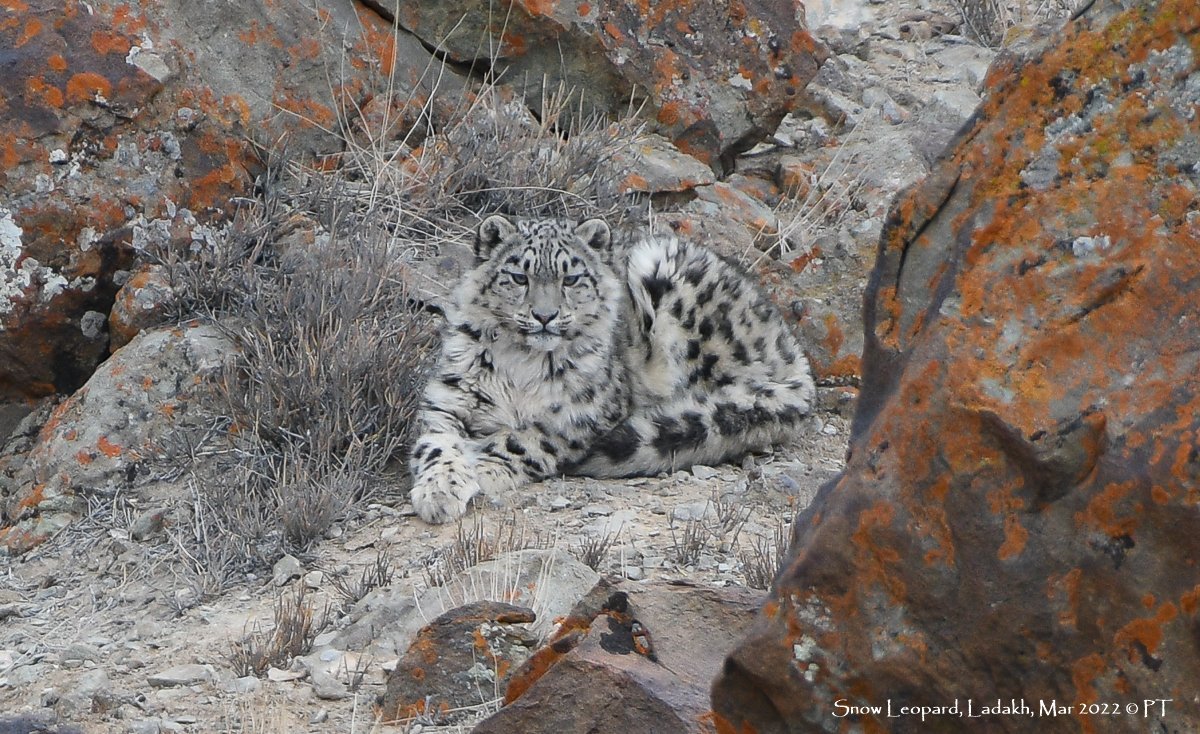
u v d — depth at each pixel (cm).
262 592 1388
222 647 1248
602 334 1686
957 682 641
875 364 723
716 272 1806
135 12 1858
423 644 1047
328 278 1772
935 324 668
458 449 1603
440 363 1686
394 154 2030
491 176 2039
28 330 1753
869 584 656
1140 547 603
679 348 1738
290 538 1457
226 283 1778
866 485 659
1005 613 627
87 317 1780
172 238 1808
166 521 1538
